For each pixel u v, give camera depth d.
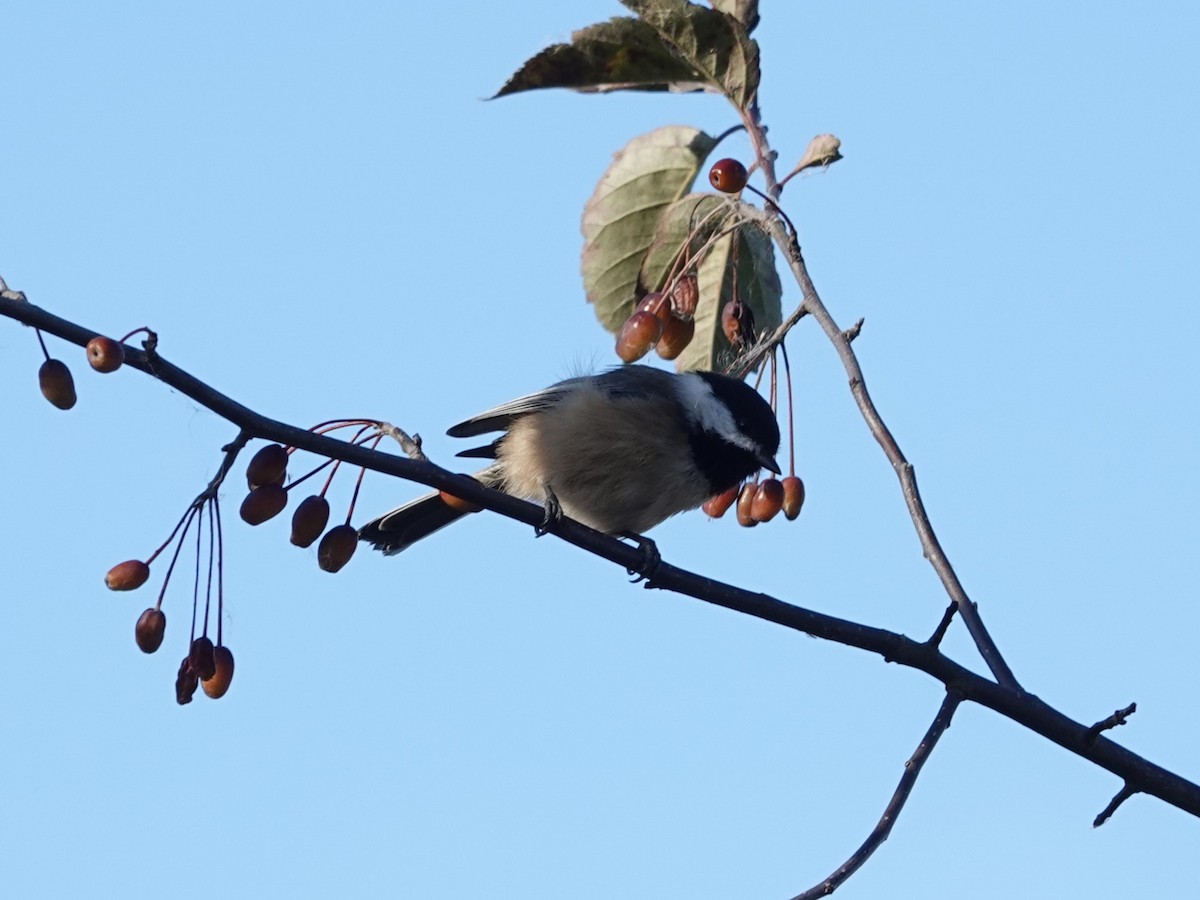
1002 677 8.68
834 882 7.55
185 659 8.06
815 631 8.73
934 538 9.18
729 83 10.51
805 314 10.12
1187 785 8.35
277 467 8.28
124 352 7.56
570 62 10.53
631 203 11.28
